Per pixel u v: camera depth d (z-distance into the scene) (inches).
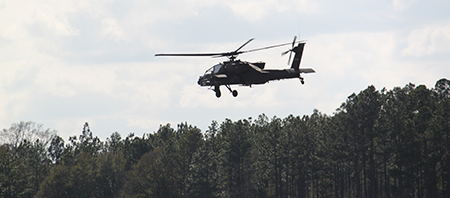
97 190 6481.3
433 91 5999.0
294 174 6702.8
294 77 2812.5
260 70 2677.2
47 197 5969.5
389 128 5703.7
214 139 7185.0
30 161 6658.5
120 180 6786.4
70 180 6215.6
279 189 7367.1
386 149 5536.4
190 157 6535.4
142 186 6333.7
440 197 5088.6
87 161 6589.6
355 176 6013.8
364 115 5807.1
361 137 5807.1
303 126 6663.4
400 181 5723.4
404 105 5900.6
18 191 5703.7
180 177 6584.6
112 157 6879.9
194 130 6727.4
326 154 6200.8
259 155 6894.7
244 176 6648.6
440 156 5029.5
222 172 6678.2
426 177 5290.4
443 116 5108.3
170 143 6894.7
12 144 7667.3
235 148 6609.3
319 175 6363.2
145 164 6510.8
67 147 7322.8
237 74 2608.3
